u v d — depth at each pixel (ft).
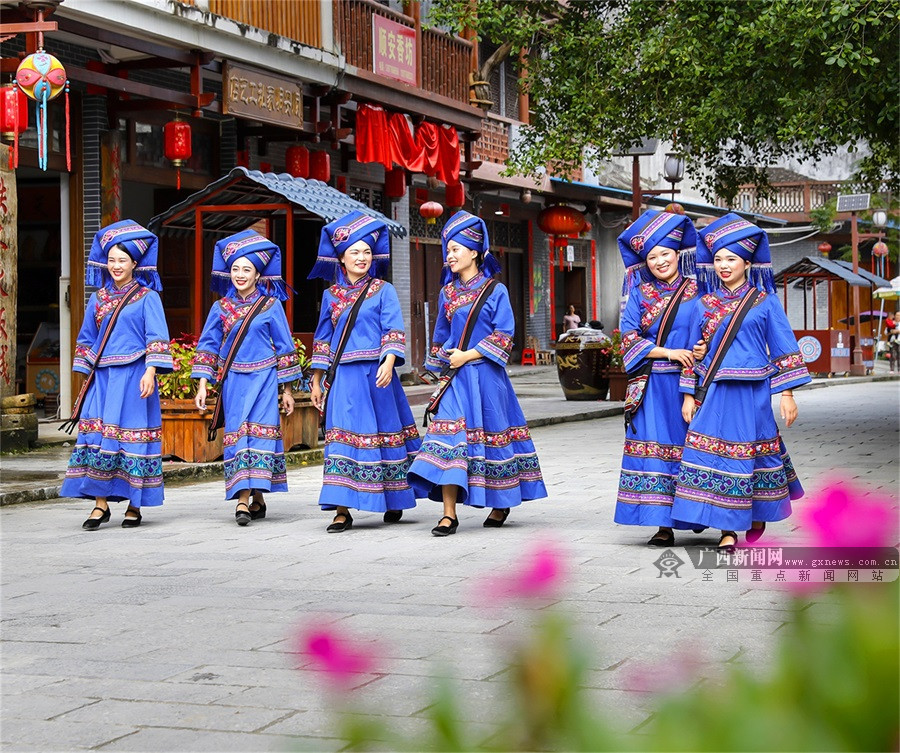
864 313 108.88
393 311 25.94
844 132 46.65
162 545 24.02
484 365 25.05
